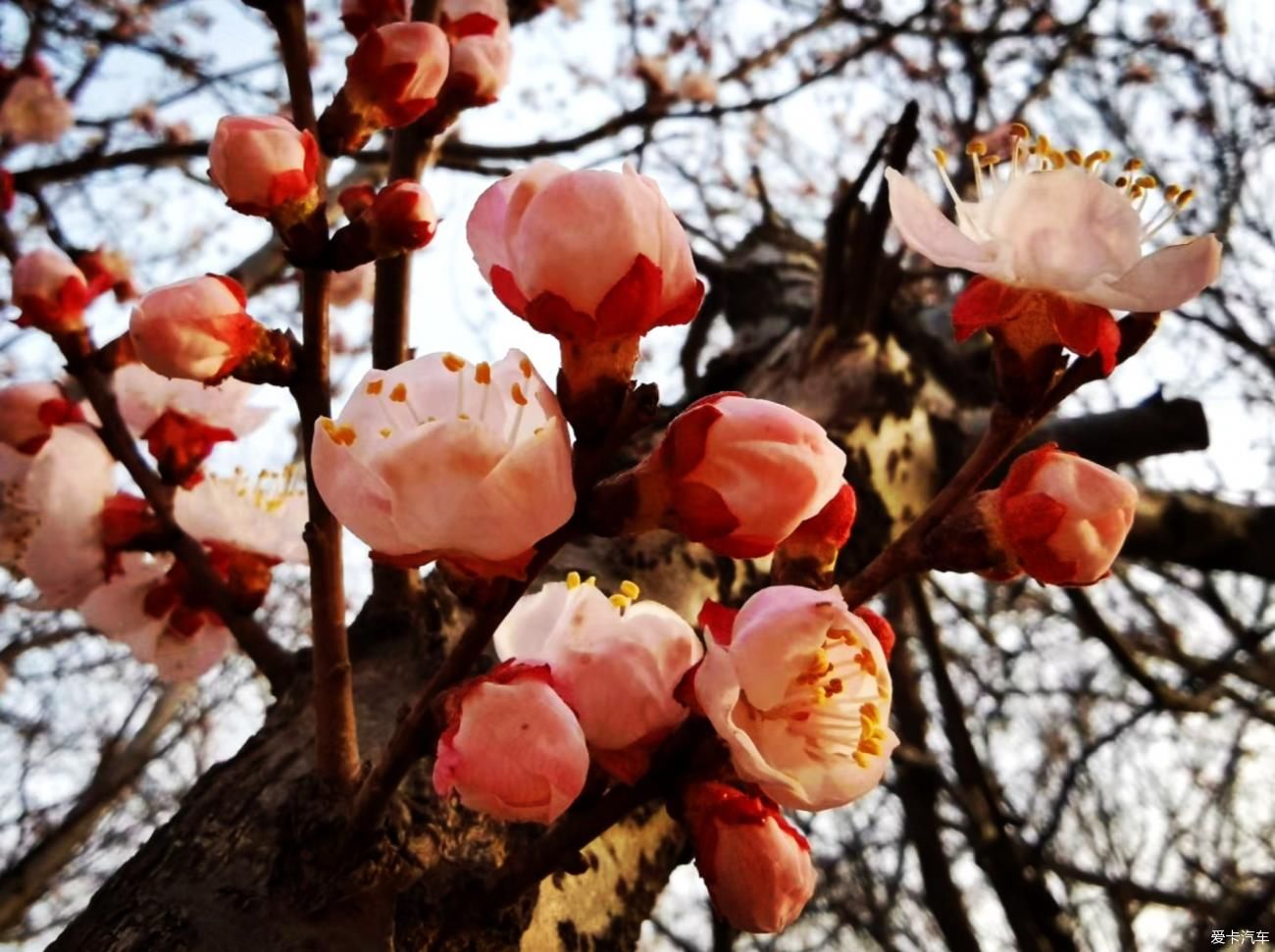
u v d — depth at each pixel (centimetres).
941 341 29
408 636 15
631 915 14
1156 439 27
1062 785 45
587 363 8
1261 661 46
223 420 15
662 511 8
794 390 25
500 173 35
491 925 11
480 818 11
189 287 10
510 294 8
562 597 10
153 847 12
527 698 8
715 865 9
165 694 35
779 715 8
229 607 15
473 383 8
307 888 10
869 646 8
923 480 25
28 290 14
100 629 15
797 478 8
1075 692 54
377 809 10
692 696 9
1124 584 49
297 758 12
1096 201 10
